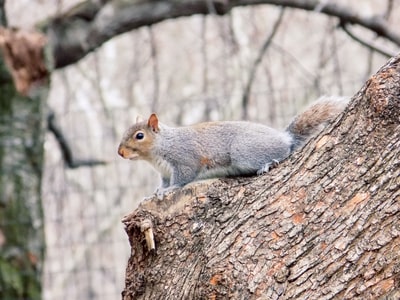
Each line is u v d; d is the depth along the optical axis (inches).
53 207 699.4
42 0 671.1
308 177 228.7
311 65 783.1
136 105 709.9
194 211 245.0
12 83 491.2
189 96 737.6
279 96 618.5
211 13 527.8
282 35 727.7
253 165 291.4
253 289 218.2
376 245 207.9
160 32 778.8
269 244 223.6
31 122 499.5
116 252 682.8
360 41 575.5
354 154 221.6
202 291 224.8
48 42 498.3
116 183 652.7
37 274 493.0
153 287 242.8
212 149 307.6
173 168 322.7
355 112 227.0
